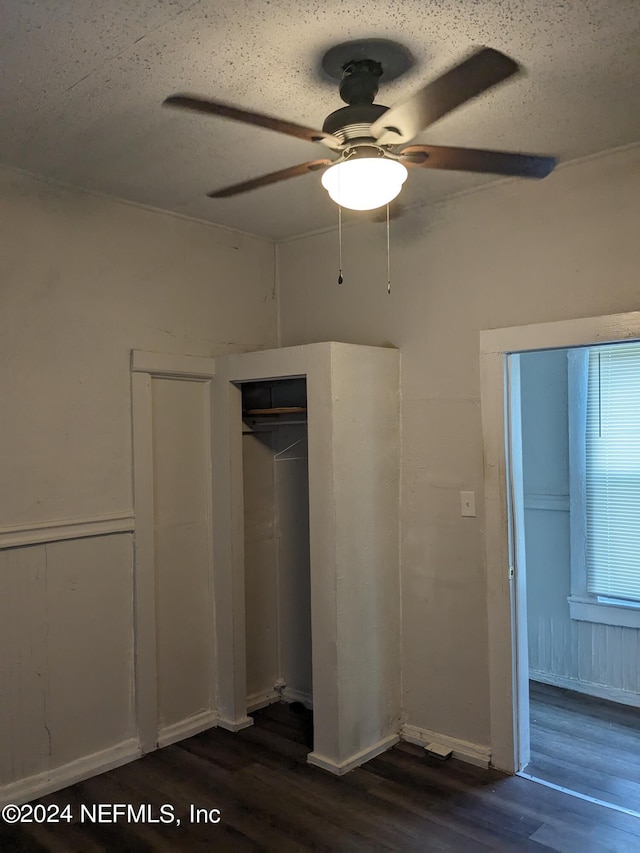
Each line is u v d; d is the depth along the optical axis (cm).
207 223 355
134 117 234
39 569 286
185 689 343
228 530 350
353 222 354
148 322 329
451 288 320
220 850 246
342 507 305
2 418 276
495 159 201
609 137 259
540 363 408
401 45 192
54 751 289
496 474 302
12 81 208
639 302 266
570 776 299
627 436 376
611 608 380
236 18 177
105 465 309
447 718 321
